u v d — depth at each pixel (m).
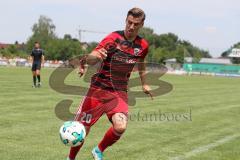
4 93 31.45
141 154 13.59
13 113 21.12
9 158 12.30
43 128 17.31
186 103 31.12
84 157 12.91
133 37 10.97
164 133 17.81
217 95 41.59
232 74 155.00
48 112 22.02
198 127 19.89
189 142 16.05
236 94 44.44
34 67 39.16
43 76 62.59
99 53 10.32
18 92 32.88
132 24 10.62
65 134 10.52
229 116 24.67
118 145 14.87
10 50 190.88
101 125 19.02
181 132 18.30
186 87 53.75
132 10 10.62
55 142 14.73
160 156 13.44
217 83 71.88
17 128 17.03
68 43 174.88
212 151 14.57
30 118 19.75
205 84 65.31
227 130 19.39
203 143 15.95
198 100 34.41
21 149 13.47
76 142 10.54
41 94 32.09
